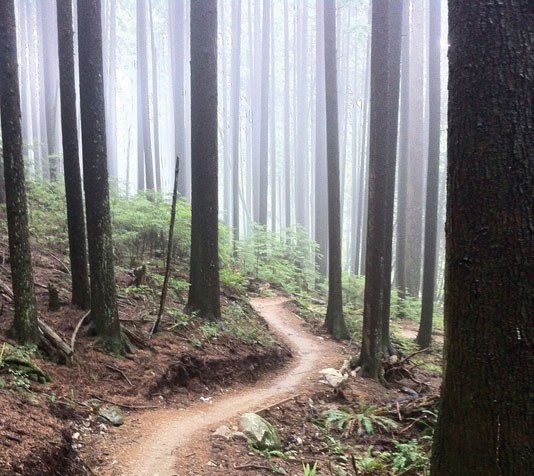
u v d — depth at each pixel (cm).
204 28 1042
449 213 302
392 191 1112
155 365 790
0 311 719
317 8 2466
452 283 297
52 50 2428
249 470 549
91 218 773
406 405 820
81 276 848
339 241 1396
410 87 2217
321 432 729
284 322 1477
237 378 916
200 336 973
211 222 1072
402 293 1947
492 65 277
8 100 614
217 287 1090
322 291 2161
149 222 1416
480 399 282
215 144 1065
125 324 892
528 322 270
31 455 414
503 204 273
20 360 606
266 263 2092
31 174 1592
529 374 271
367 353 1030
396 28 1134
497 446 277
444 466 302
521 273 270
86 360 720
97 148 764
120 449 550
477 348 282
